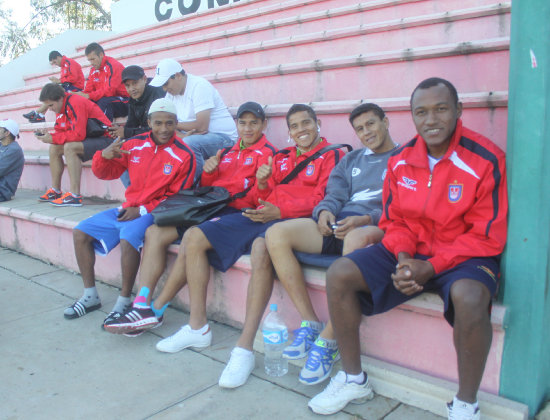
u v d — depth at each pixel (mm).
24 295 3723
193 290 2777
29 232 4664
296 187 3033
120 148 3422
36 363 2656
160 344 2738
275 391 2316
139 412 2182
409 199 2158
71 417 2156
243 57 5355
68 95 4766
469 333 1797
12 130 5219
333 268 2076
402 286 1938
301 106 3049
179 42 6691
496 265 2002
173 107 3309
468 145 2057
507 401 1977
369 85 3865
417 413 2094
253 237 2838
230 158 3379
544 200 1851
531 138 1854
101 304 3482
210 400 2256
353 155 2895
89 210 4566
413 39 4180
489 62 3275
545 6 1758
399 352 2273
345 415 2104
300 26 5516
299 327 2656
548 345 2018
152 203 3326
